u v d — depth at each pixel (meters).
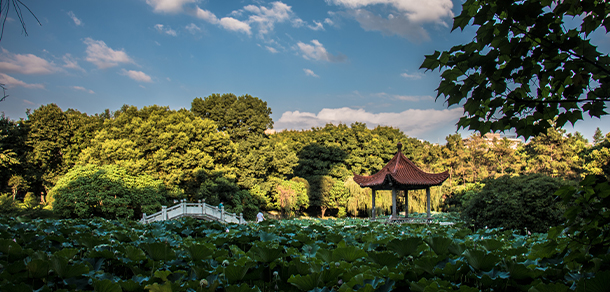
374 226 11.10
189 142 30.62
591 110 3.31
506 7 2.77
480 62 3.00
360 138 48.72
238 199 31.39
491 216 11.84
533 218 10.55
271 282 4.09
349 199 37.88
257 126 43.34
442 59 3.14
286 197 36.69
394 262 4.38
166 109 33.81
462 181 44.59
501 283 3.81
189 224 9.08
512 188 11.47
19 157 33.53
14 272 3.99
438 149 46.25
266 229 7.96
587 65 2.92
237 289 3.42
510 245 6.71
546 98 3.37
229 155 33.34
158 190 26.33
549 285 3.26
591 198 3.13
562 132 39.16
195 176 29.69
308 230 8.12
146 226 9.30
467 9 3.03
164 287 3.32
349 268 4.25
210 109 44.00
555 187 10.57
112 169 25.12
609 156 29.77
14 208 17.06
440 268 4.00
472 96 3.23
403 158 18.78
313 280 3.52
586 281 3.12
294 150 50.47
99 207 24.45
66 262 3.72
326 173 43.94
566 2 2.85
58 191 23.12
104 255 4.48
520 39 3.02
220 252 4.76
